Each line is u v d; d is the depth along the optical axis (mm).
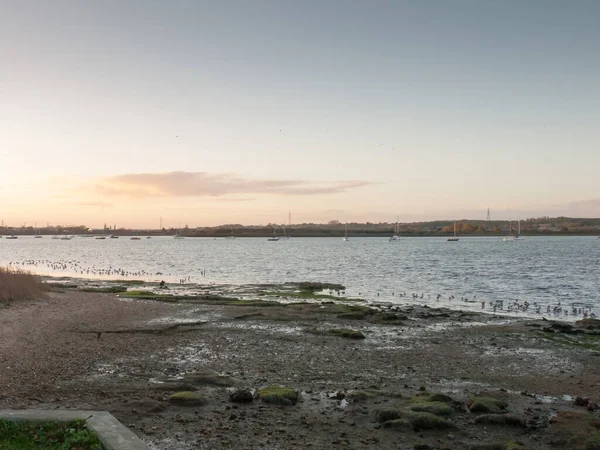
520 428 11117
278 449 9750
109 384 14164
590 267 75125
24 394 12922
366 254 125062
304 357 18516
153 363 17016
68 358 17219
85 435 8719
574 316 31438
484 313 31844
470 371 16969
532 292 45531
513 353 19938
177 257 116312
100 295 37469
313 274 66438
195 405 12273
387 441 10305
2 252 142375
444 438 10539
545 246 174750
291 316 28484
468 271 69125
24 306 29156
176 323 25422
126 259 107625
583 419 11500
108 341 20531
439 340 22438
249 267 81438
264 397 12805
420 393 13688
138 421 11086
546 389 14867
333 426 11117
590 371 17203
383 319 27953
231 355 18594
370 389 14219
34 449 8102
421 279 58281
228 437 10289
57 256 120250
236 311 30125
